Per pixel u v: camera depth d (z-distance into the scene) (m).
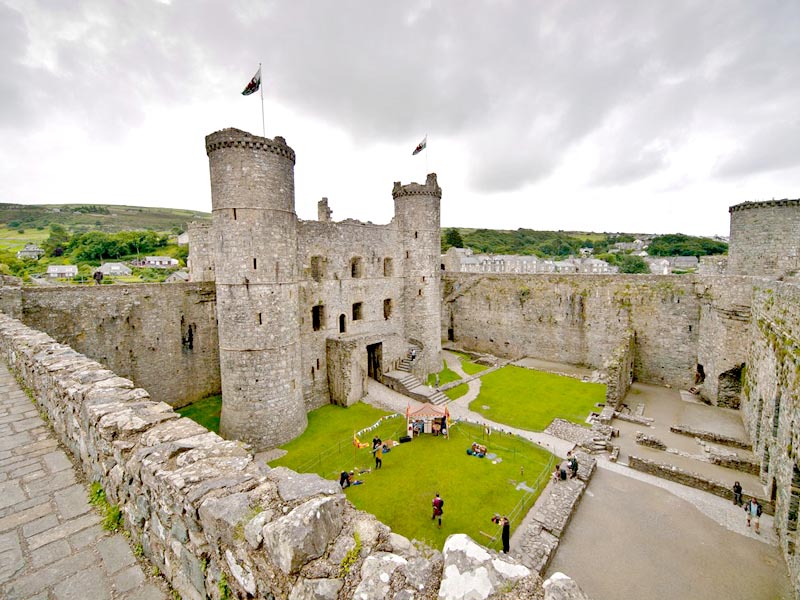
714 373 31.06
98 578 5.52
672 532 16.89
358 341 30.62
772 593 13.81
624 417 28.17
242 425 23.50
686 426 26.23
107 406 7.68
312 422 27.34
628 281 37.88
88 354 24.20
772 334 19.67
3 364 15.34
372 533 4.75
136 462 6.07
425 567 4.18
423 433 25.44
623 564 15.15
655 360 36.75
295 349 25.12
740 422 27.56
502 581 3.92
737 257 34.66
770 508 17.86
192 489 5.20
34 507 6.93
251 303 23.03
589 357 40.75
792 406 15.00
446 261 61.31
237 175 22.41
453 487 19.17
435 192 37.84
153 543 5.77
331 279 31.31
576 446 24.09
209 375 30.19
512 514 17.17
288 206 24.27
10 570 5.54
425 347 38.22
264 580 4.27
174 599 5.26
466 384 35.56
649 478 20.92
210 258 32.91
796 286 17.28
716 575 14.62
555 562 15.24
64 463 8.36
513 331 46.25
